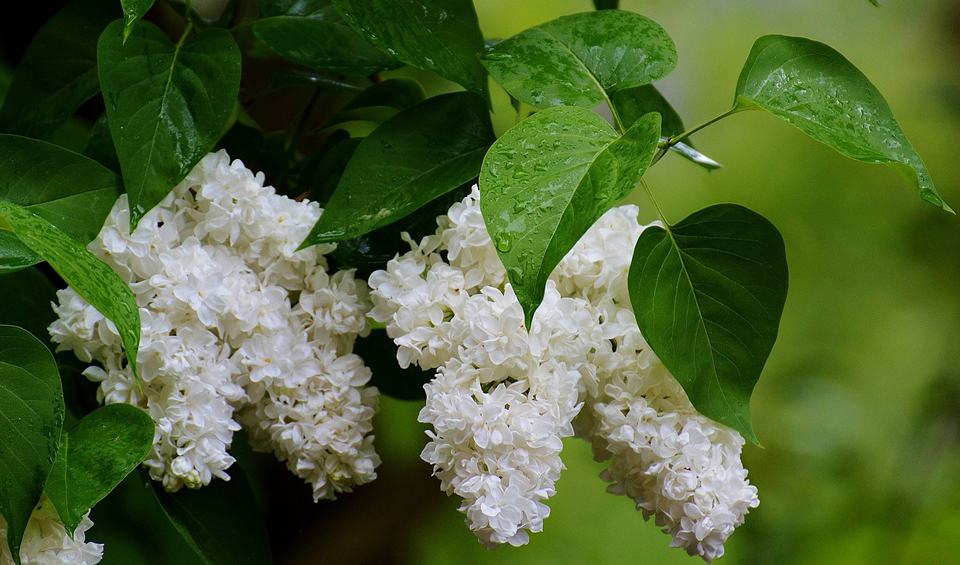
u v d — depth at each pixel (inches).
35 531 46.6
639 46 48.6
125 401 47.4
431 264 48.2
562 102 47.9
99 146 49.6
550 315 47.0
